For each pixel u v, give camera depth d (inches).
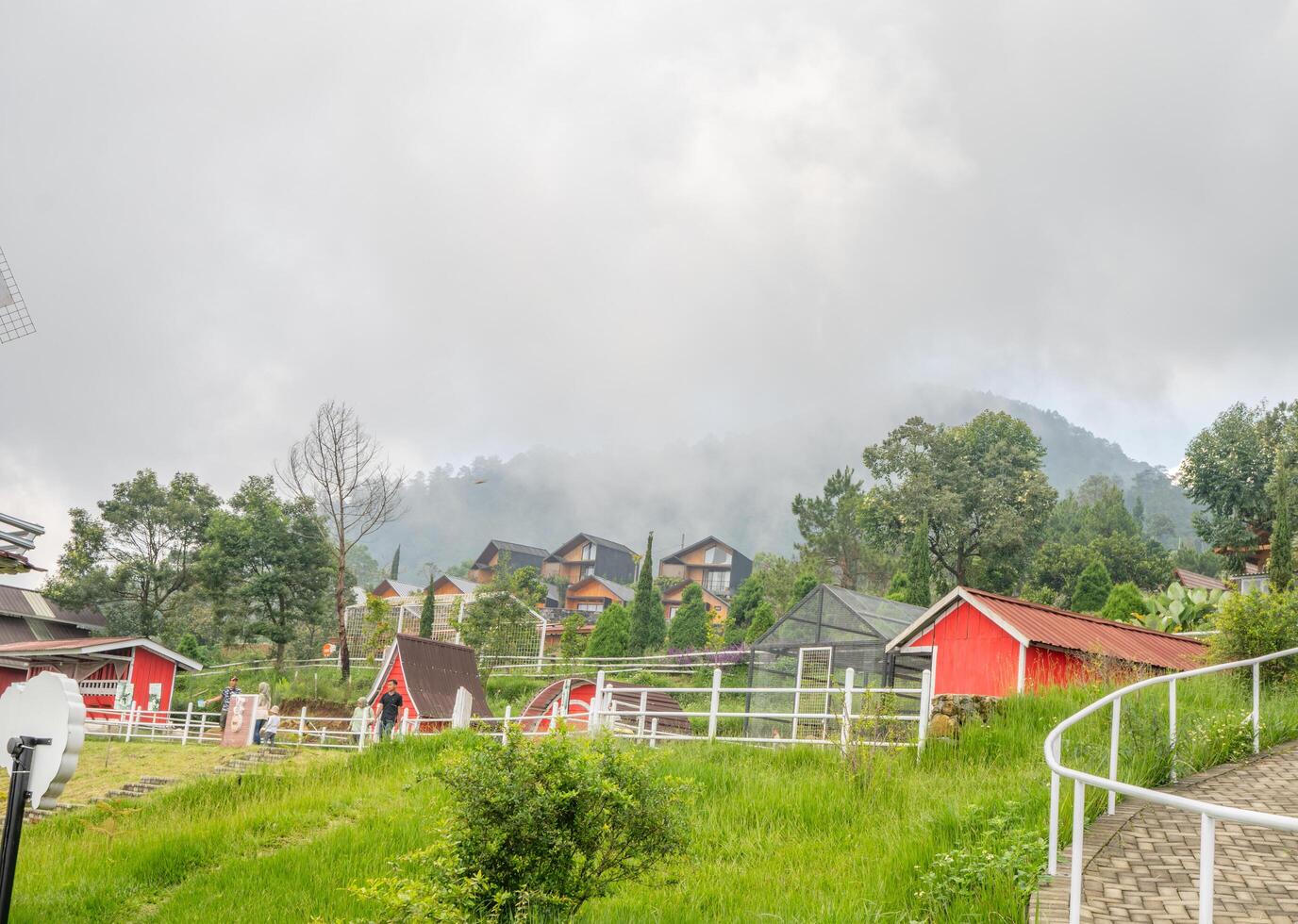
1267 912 274.1
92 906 502.9
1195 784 419.2
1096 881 305.3
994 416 2856.8
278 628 2218.3
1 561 601.9
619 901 379.2
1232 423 2356.1
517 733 389.1
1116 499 3612.2
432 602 2159.2
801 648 1109.7
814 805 496.4
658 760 621.6
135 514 2482.8
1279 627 677.9
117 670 1658.5
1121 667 770.8
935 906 319.6
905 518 2652.6
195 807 764.0
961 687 892.0
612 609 2106.3
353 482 1994.3
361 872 503.5
